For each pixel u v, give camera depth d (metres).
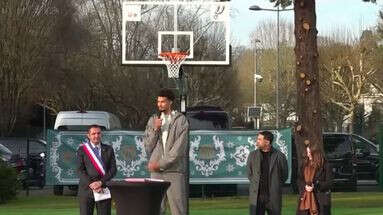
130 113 42.66
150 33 36.72
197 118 23.58
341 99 56.44
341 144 24.38
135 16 20.06
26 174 23.52
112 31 42.66
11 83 38.50
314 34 15.02
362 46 55.44
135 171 20.16
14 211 15.89
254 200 11.51
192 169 20.20
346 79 55.94
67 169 20.20
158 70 41.66
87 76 42.09
